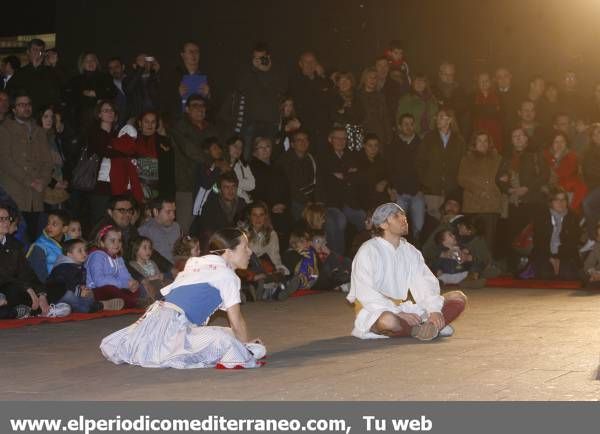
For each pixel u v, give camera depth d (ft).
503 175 65.62
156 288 48.78
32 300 44.16
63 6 84.58
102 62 83.41
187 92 62.80
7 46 87.97
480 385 26.32
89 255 47.83
